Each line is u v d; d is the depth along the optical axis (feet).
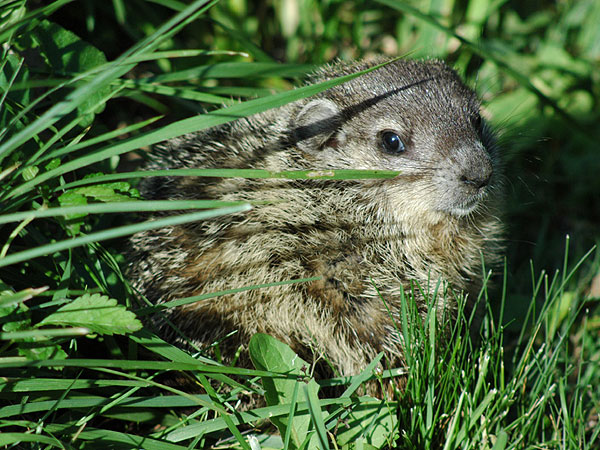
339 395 16.12
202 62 23.67
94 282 15.16
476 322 18.86
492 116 25.09
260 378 14.49
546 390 14.83
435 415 13.71
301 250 16.14
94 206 11.07
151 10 23.40
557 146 25.61
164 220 10.69
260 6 26.76
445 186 16.88
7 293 12.31
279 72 20.61
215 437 13.89
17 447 12.42
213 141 17.66
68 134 16.19
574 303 19.25
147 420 13.94
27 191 13.34
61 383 12.37
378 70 18.20
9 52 15.42
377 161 17.33
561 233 24.21
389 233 17.21
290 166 17.15
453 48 27.14
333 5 25.62
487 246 19.61
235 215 16.19
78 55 16.97
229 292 13.65
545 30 29.25
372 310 16.21
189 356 13.57
